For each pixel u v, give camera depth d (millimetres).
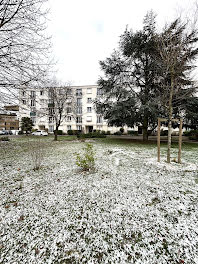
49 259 1431
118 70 12242
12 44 4926
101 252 1508
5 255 1479
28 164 5004
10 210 2242
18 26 4770
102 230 1817
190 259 1405
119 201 2484
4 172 4113
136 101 10430
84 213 2156
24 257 1452
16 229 1837
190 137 16859
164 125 12594
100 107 12828
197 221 1954
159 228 1835
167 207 2297
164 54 4547
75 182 3336
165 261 1391
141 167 4527
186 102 9836
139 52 10789
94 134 19016
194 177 3646
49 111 14852
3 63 4938
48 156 6379
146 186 3104
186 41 4492
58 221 1988
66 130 31609
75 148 8836
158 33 5344
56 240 1664
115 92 11344
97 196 2668
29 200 2539
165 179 3506
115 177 3643
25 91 6023
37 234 1751
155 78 9141
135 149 8195
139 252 1499
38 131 24891
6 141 12555
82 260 1419
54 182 3350
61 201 2500
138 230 1810
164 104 5090
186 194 2740
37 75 5488
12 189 2992
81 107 30625
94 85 30141
